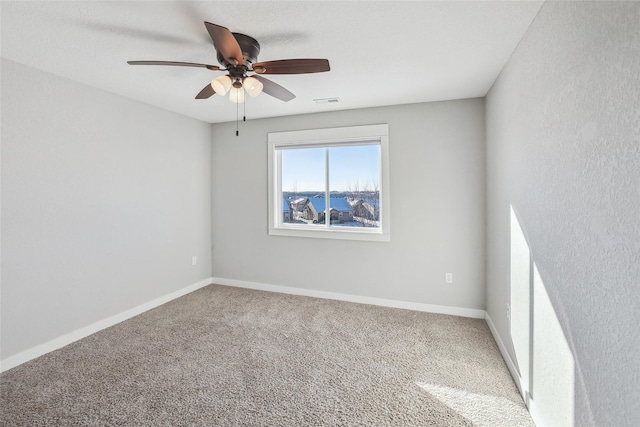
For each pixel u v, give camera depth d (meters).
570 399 1.25
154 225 3.31
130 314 3.04
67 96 2.48
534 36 1.64
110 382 1.98
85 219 2.63
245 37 1.79
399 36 1.84
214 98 3.03
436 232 3.15
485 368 2.14
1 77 2.09
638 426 0.86
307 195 3.78
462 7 1.55
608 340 1.00
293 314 3.12
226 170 4.05
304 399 1.82
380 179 3.40
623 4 0.91
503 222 2.27
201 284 4.02
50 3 1.50
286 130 3.70
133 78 2.49
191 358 2.28
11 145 2.15
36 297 2.30
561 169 1.32
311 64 1.75
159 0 1.48
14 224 2.18
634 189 0.87
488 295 2.87
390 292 3.34
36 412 1.70
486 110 2.88
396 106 3.23
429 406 1.76
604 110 1.01
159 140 3.35
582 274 1.16
